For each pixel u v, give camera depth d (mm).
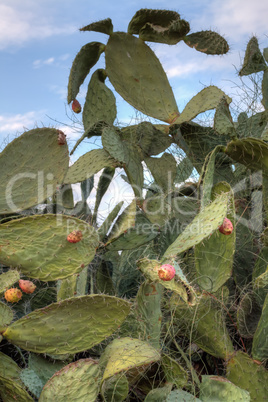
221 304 1035
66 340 867
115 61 1420
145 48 1449
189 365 954
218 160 1291
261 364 1003
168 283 831
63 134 1036
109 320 874
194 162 1337
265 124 1365
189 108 1306
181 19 1357
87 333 872
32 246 897
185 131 1326
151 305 958
